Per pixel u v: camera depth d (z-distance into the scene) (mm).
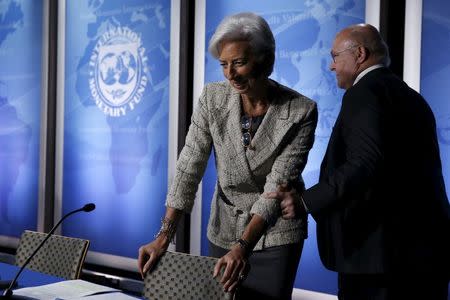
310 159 3613
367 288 1963
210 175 4023
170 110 4234
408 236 1899
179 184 2168
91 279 4508
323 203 1904
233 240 2184
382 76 1978
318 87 3586
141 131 4402
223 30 1933
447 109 3133
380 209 1903
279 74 3746
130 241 4484
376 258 1898
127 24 4457
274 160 2098
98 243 4664
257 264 2162
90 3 4660
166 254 2066
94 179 4680
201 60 4078
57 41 4848
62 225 4863
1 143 5258
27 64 5047
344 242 1941
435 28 3160
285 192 1974
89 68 4680
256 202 2016
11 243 5211
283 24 3717
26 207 5098
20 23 5090
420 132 1932
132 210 4473
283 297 2145
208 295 1936
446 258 1945
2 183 5266
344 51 2070
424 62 3199
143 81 4379
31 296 1828
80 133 4746
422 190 1910
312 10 3592
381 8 3291
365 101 1896
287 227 2131
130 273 4477
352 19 3441
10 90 5180
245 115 2111
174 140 4211
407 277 1917
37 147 5012
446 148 3137
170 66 4227
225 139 2125
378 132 1851
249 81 1954
